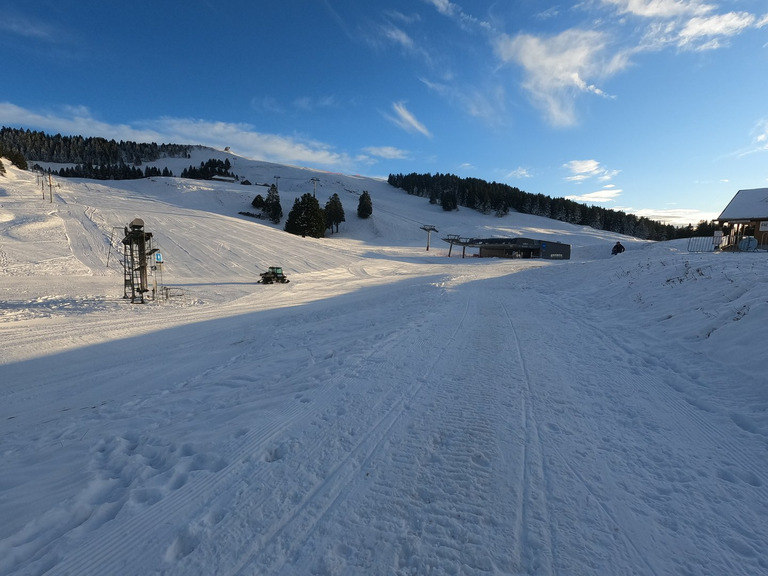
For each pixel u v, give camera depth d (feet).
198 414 16.62
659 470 11.34
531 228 315.37
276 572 7.88
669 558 8.12
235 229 160.66
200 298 64.80
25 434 16.25
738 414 14.58
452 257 191.72
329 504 9.89
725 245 86.79
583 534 8.78
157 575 7.85
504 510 9.57
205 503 10.05
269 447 12.84
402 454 12.17
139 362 27.53
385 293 66.23
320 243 189.57
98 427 16.15
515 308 41.19
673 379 18.57
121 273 86.28
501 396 16.65
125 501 10.35
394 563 8.07
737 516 9.43
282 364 23.73
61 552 8.55
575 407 15.60
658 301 32.01
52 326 39.40
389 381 18.62
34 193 202.80
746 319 21.33
